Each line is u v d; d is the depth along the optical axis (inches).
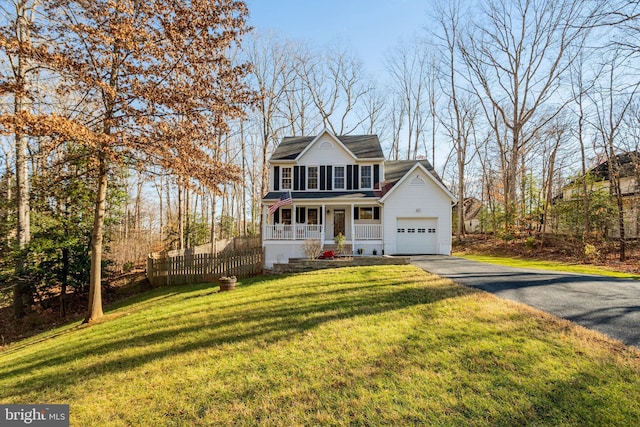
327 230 805.9
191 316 286.4
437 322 220.7
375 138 887.7
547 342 182.4
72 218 538.9
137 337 247.8
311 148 804.6
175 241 967.0
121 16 325.1
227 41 370.3
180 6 334.3
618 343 179.8
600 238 734.5
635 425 115.6
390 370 160.7
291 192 797.2
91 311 380.5
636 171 745.0
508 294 291.3
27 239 498.3
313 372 164.4
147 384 167.3
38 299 548.4
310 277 422.6
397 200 727.7
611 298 275.9
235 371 172.1
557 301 266.7
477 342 185.5
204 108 369.7
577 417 120.5
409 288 320.8
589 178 821.9
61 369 203.3
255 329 232.5
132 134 346.9
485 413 124.7
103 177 383.9
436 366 161.8
